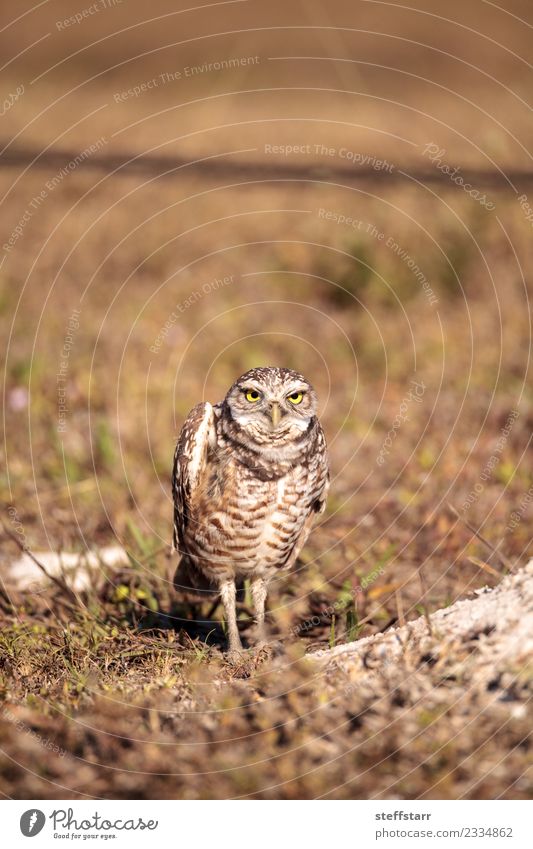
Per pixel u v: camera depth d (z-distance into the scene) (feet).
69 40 155.43
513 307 75.46
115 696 31.30
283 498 37.55
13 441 56.65
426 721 28.63
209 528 37.91
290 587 42.01
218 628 40.34
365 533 46.88
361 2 174.81
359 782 27.78
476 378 64.18
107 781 28.12
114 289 80.94
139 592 40.55
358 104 123.03
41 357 66.85
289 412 37.27
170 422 60.64
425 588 39.24
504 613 31.42
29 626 37.88
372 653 32.30
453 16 169.58
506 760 27.89
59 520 49.26
